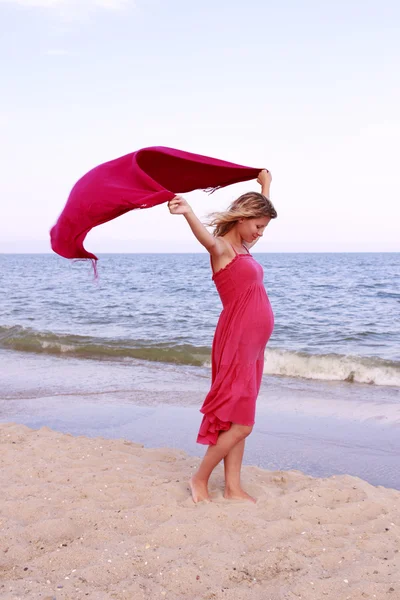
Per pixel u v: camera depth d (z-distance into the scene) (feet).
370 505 11.85
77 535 10.47
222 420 11.64
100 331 51.88
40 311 70.49
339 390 27.78
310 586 8.62
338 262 330.34
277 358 33.30
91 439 17.12
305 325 55.21
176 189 12.62
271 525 10.81
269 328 11.78
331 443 18.92
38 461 14.69
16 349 41.50
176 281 144.77
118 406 23.71
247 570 9.27
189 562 9.35
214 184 12.83
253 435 19.93
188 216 10.70
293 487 13.28
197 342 44.24
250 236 11.88
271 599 8.41
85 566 9.26
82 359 37.24
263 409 23.72
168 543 10.13
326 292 101.40
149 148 11.23
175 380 29.81
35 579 8.84
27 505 11.60
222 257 11.56
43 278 164.35
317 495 12.42
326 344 43.83
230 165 12.32
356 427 20.81
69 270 231.09
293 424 21.31
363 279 145.89
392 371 30.63
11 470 13.91
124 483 12.99
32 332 46.01
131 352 38.75
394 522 11.22
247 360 11.58
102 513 11.19
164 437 19.36
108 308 74.69
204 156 12.12
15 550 9.78
